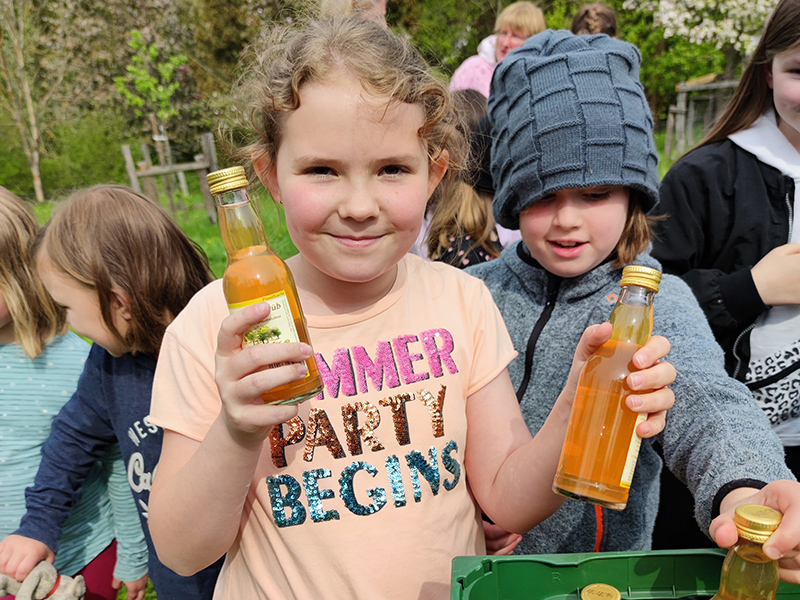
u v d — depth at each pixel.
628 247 1.65
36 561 1.86
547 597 1.10
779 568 1.01
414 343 1.32
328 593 1.18
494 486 1.30
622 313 1.05
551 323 1.70
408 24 10.93
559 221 1.57
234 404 0.97
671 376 1.00
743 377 2.03
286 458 1.22
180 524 1.10
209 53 11.74
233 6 11.12
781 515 0.95
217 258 7.12
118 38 12.75
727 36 9.43
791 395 1.99
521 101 1.61
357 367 1.28
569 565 1.08
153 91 11.02
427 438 1.27
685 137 10.44
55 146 12.71
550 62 1.57
